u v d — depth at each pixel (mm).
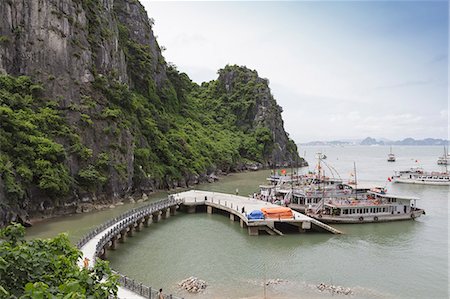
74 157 67375
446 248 47281
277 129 190500
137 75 120312
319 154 108875
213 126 171500
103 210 67125
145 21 140125
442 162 197500
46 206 59781
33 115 63438
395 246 48031
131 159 81812
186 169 106000
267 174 144000
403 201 62625
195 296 32781
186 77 196875
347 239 50938
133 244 47812
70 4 79938
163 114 125500
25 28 73188
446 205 76938
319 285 35750
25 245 11719
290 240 50188
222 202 67750
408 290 34906
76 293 9344
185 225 58438
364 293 34188
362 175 140250
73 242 45531
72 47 78438
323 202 61125
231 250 45750
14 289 10414
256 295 33344
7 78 65312
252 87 193375
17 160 56000
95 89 81625
